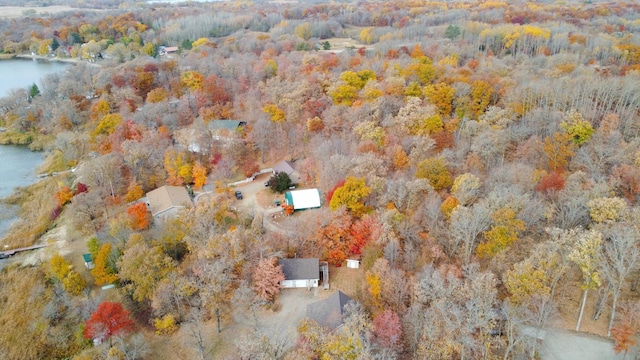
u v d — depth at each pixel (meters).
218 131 105.88
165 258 69.38
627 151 75.44
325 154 90.44
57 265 74.06
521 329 51.28
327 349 50.84
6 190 109.81
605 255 56.72
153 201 90.69
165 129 110.00
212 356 59.97
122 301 70.62
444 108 102.62
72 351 65.06
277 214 86.94
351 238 72.56
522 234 63.53
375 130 92.19
